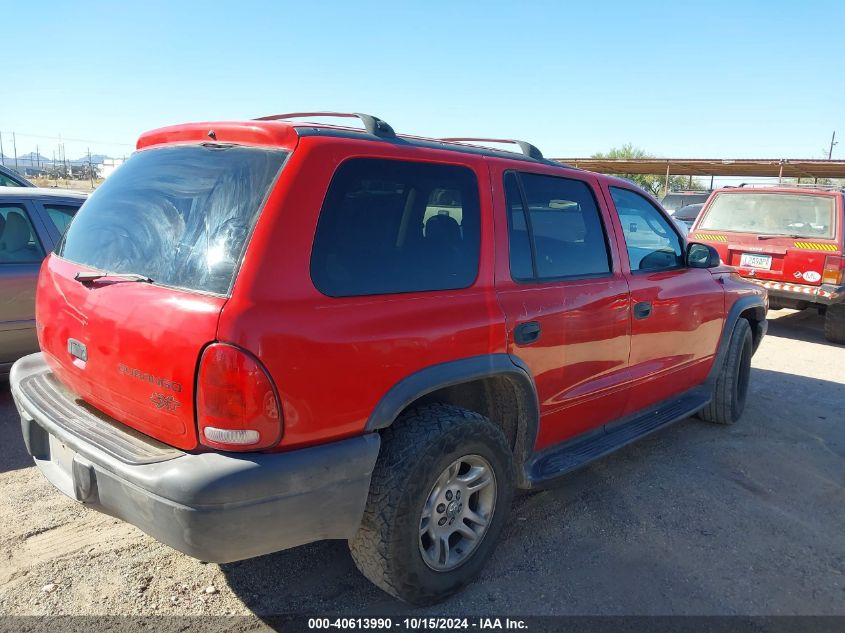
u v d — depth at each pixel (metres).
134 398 2.36
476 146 3.29
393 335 2.50
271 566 3.08
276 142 2.45
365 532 2.55
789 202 9.12
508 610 2.83
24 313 5.07
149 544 3.21
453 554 2.87
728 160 20.56
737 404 5.30
